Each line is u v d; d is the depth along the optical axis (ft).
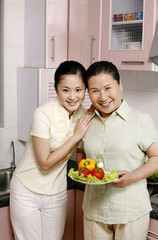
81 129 5.70
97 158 5.46
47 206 6.33
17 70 8.81
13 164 8.87
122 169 5.37
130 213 5.45
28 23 8.53
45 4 7.77
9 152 9.03
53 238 6.50
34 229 6.36
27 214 6.24
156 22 6.67
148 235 6.26
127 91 8.61
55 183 6.34
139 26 6.97
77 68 5.55
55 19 7.94
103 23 7.52
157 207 6.27
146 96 8.20
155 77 7.93
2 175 8.74
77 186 7.51
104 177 4.99
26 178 6.31
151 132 5.35
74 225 7.80
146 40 6.81
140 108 8.36
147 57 6.83
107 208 5.53
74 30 8.05
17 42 8.71
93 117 5.77
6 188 8.75
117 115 5.47
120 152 5.32
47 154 5.85
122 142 5.31
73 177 5.16
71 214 7.69
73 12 8.01
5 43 8.55
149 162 5.28
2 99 8.84
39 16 8.04
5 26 8.48
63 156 5.75
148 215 5.70
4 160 8.99
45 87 8.10
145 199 5.61
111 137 5.41
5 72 8.66
